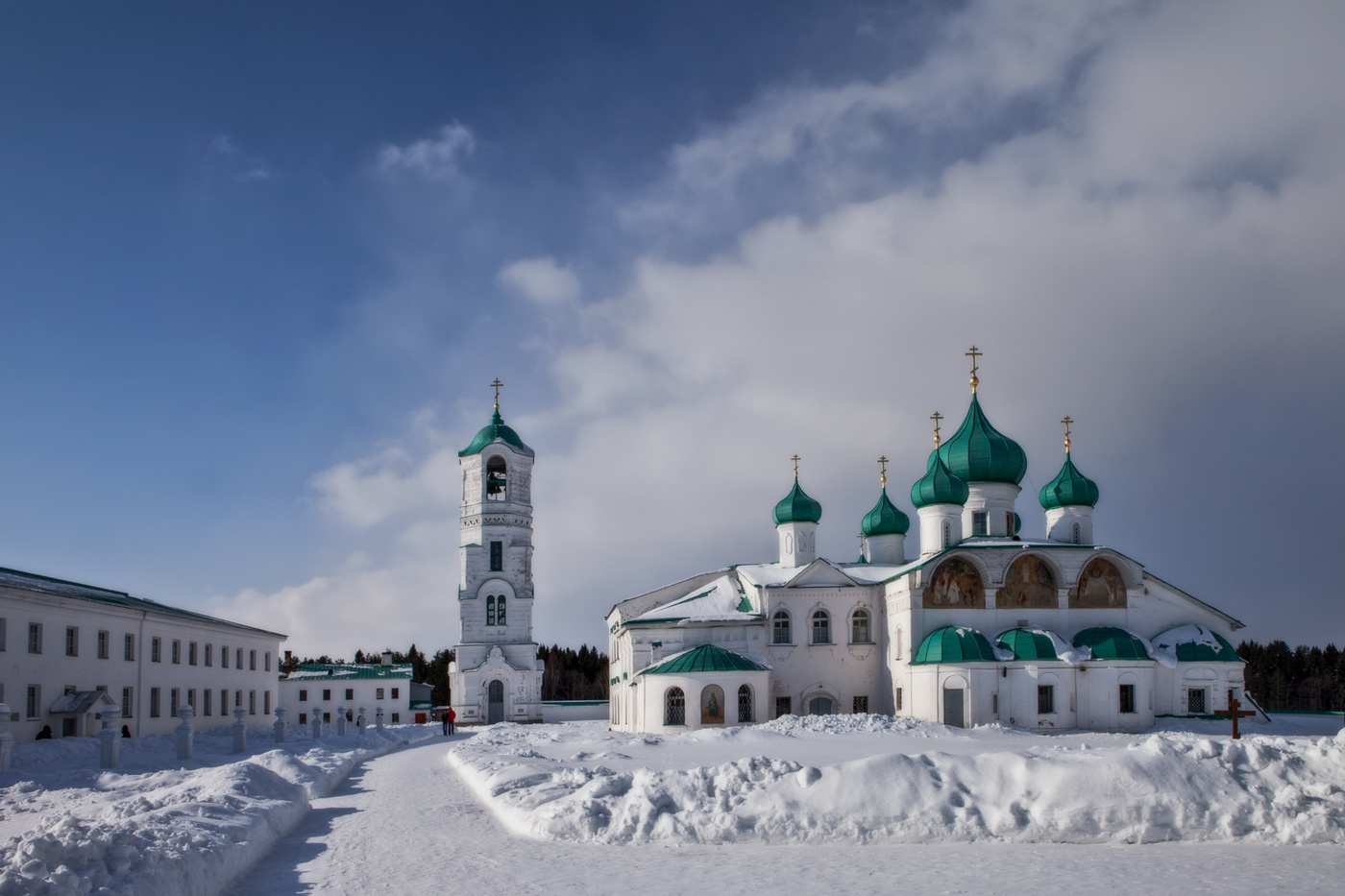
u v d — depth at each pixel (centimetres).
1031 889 1499
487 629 8944
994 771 2056
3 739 3494
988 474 6944
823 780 2061
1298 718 6719
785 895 1478
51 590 5169
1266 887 1505
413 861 1803
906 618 6272
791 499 7412
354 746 5066
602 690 14988
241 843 1809
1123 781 1969
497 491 9219
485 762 3441
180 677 6281
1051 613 6388
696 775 2161
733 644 6731
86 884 1311
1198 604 6488
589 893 1512
